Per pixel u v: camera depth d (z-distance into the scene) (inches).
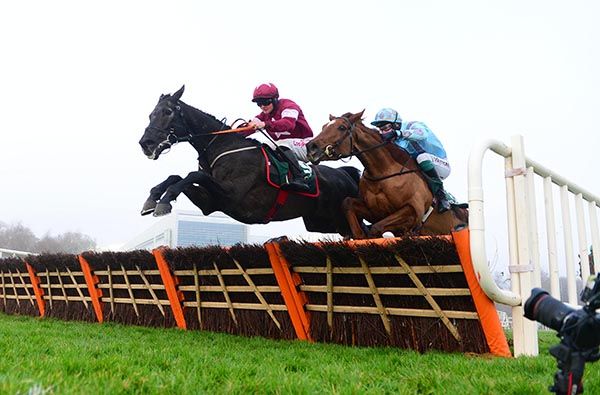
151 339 160.9
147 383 75.7
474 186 128.0
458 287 136.6
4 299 328.2
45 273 278.4
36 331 175.9
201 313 199.8
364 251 143.9
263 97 195.2
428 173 190.4
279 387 77.4
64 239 2128.4
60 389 65.8
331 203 207.6
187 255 193.9
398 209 181.3
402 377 92.1
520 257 136.2
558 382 58.7
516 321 133.7
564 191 168.7
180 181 166.4
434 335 140.6
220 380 87.0
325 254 153.3
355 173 229.8
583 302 59.0
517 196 139.6
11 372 76.6
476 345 133.2
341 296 159.3
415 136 192.2
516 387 77.5
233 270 182.9
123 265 227.1
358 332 154.4
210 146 185.3
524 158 141.7
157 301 215.9
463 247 128.6
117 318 238.5
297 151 195.6
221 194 175.8
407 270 140.3
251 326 182.1
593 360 58.0
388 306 149.6
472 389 78.2
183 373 88.6
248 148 182.4
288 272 165.0
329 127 177.8
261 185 182.9
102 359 98.4
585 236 178.7
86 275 245.3
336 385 82.8
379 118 193.3
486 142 132.9
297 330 167.0
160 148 181.2
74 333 176.7
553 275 149.7
